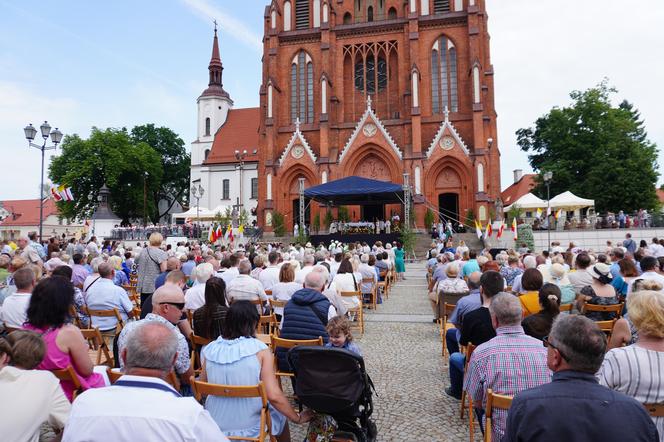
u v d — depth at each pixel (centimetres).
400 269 2559
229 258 1255
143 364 310
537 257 1433
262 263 1409
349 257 1403
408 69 4794
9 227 9144
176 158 7700
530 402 291
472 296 773
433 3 4819
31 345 405
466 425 669
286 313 720
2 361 398
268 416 481
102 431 283
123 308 912
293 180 4872
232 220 4188
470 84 4553
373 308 1616
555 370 317
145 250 1173
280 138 4994
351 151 4691
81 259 1323
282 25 5159
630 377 393
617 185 4403
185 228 4419
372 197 4047
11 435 367
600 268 868
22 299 700
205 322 666
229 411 472
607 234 3519
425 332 1271
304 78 5069
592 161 4612
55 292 514
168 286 600
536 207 3847
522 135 5747
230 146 6956
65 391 500
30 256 1192
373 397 784
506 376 454
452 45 4709
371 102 4962
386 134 4628
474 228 4234
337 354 484
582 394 286
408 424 673
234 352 473
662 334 392
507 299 487
